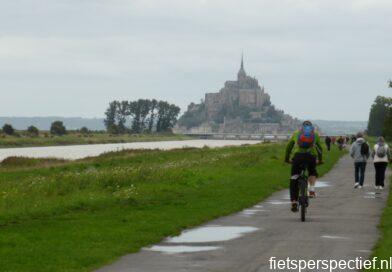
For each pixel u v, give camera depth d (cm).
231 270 1207
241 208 2236
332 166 5200
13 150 13650
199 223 1852
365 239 1561
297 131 1902
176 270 1214
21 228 1705
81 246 1447
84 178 3203
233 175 3722
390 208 2220
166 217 1928
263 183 3198
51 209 2070
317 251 1400
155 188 2844
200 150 8888
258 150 8456
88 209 2152
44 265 1253
